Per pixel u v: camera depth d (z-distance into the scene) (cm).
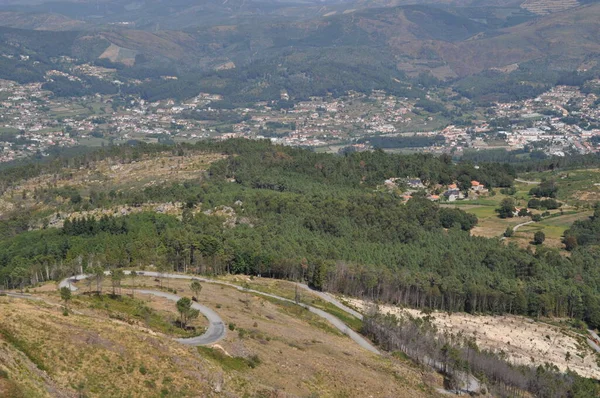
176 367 11606
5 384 9300
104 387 10525
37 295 15912
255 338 15000
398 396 14175
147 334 12594
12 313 11650
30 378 9850
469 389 15988
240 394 11612
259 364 13412
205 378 11575
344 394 13450
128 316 14425
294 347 15300
